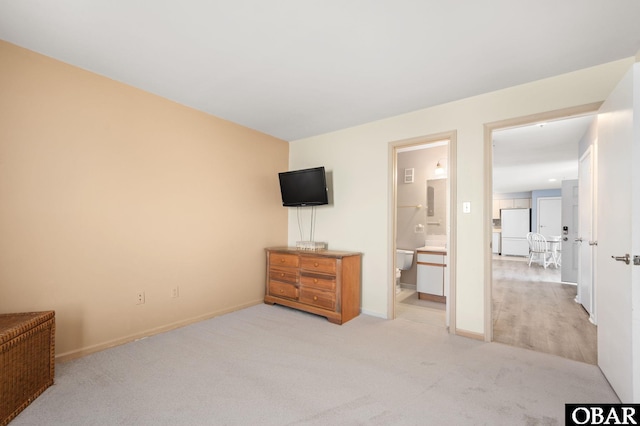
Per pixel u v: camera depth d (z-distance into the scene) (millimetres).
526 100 2520
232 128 3516
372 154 3467
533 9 1635
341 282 3121
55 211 2189
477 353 2422
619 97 1804
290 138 4176
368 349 2482
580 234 3975
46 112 2150
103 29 1847
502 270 7094
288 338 2711
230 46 2021
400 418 1601
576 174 6594
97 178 2408
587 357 2367
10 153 1998
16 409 1604
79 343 2299
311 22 1770
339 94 2756
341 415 1625
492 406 1710
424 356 2355
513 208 10156
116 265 2516
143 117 2701
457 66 2258
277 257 3723
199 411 1650
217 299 3340
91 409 1660
